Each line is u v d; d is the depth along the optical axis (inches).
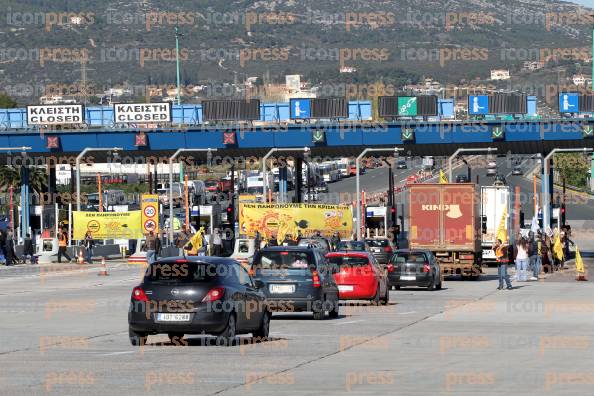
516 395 1720.0
